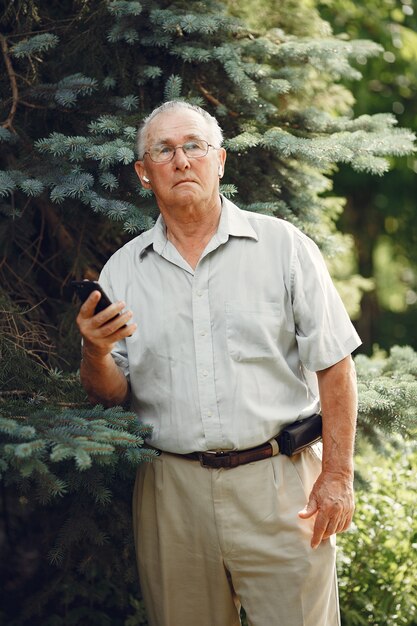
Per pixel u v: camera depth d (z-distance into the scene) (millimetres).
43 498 2283
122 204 2631
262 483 2219
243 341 2213
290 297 2246
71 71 3057
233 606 2377
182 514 2275
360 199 7395
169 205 2250
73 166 2693
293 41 3281
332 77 3424
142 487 2348
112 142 2654
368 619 3059
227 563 2260
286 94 3311
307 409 2295
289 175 3205
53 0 3143
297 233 2293
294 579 2229
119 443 2123
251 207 2895
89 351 2168
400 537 3145
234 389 2195
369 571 3076
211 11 3057
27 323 2826
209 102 3078
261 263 2246
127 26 2908
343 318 2270
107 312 2059
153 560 2346
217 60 3029
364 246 7508
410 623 3131
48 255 3193
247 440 2189
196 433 2203
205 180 2232
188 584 2322
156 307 2262
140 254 2318
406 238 7594
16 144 2924
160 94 3057
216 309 2227
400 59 6574
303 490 2262
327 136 3166
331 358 2217
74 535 2605
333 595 2352
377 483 3346
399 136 3016
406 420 2834
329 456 2221
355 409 2258
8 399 2527
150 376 2271
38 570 3168
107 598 3176
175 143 2225
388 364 3303
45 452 2096
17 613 3086
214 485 2217
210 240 2254
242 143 2822
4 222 3018
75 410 2291
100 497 2391
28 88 2924
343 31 6059
